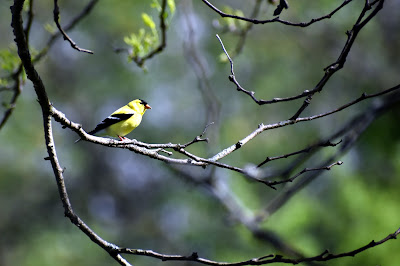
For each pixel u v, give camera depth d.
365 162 11.05
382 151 10.96
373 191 10.03
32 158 20.25
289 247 8.21
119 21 19.30
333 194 10.95
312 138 17.52
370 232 9.16
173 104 20.20
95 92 21.03
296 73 18.94
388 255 8.62
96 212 22.53
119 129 7.35
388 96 6.98
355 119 6.82
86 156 22.73
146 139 19.59
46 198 20.61
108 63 20.39
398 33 17.56
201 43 18.11
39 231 19.73
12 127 19.41
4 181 19.73
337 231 10.07
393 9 17.58
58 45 20.33
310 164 9.20
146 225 21.34
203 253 15.41
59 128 21.61
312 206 10.63
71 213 3.89
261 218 8.22
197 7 18.34
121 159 22.89
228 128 18.05
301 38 18.11
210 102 7.58
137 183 22.16
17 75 6.02
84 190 22.61
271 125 4.29
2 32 20.50
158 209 21.19
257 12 7.38
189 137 19.56
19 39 3.28
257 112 18.59
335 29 17.66
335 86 18.17
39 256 18.39
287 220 10.26
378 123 10.79
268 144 17.98
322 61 18.47
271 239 8.24
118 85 20.47
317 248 9.80
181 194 19.38
